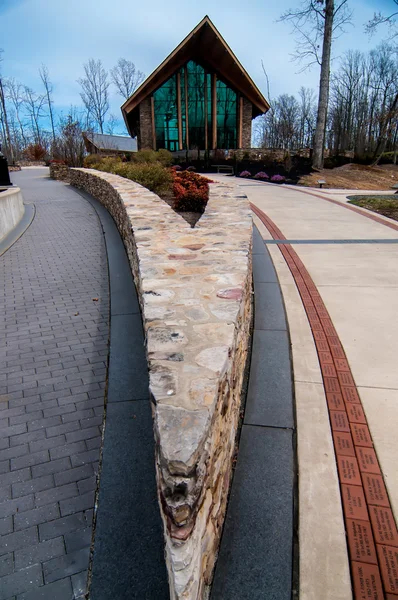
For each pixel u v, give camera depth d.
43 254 6.80
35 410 2.99
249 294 3.75
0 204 7.77
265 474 2.31
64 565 1.90
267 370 3.26
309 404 2.87
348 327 3.94
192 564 1.31
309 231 7.66
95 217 9.55
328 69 21.33
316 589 1.75
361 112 39.59
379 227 7.92
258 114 27.67
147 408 2.91
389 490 2.19
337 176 21.59
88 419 2.89
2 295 5.12
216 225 4.62
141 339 3.82
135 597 1.75
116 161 16.14
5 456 2.56
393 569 1.81
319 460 2.39
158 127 25.58
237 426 2.62
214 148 25.91
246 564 1.85
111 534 2.03
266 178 19.42
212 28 21.86
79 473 2.43
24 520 2.13
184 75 24.70
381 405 2.83
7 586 1.81
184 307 2.34
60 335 4.07
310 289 4.86
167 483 1.25
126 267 5.87
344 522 2.02
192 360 1.79
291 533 1.98
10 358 3.68
